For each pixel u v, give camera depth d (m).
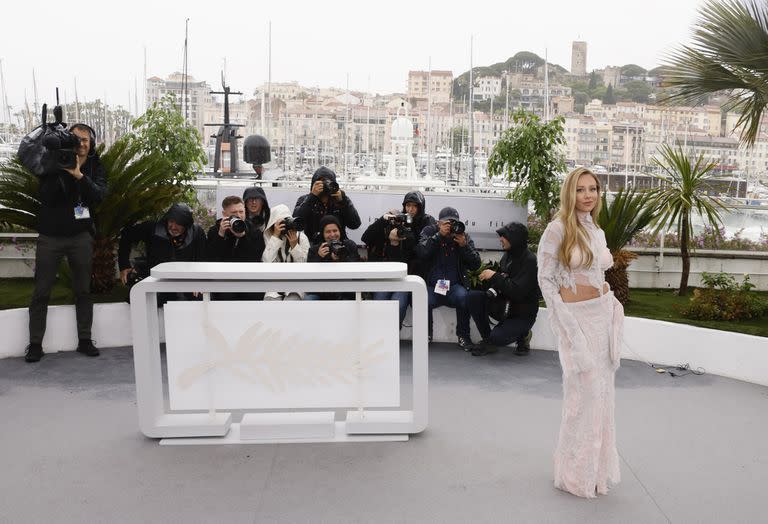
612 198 8.52
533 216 9.73
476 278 6.94
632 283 9.20
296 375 4.51
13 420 4.87
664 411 5.17
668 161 8.30
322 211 7.17
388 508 3.61
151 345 4.49
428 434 4.64
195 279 4.39
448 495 3.76
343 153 53.62
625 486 3.91
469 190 11.13
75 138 5.99
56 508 3.61
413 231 7.22
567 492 3.81
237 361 4.50
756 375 5.85
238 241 6.56
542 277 3.72
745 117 6.92
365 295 6.76
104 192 6.39
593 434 3.69
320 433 4.51
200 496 3.74
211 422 4.54
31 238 8.87
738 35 6.33
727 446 4.52
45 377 5.80
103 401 5.26
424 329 4.47
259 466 4.12
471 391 5.56
